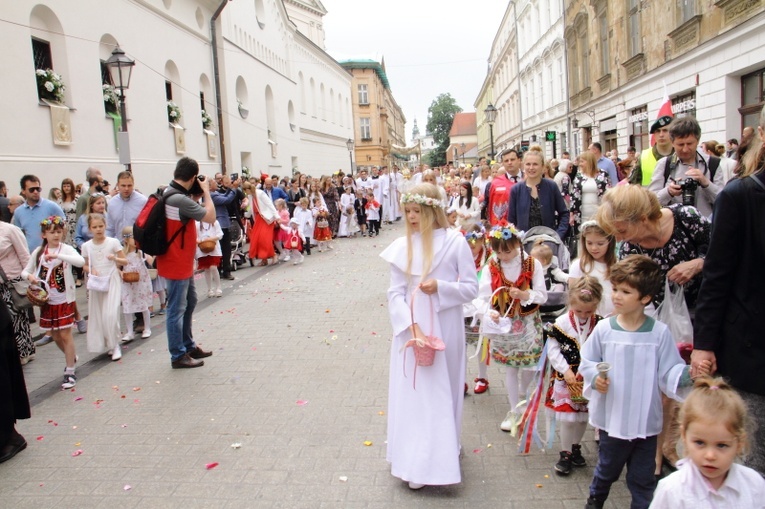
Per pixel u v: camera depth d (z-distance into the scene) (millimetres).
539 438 4117
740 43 12062
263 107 27422
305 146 36750
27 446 4715
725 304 2799
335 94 47062
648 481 3146
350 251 16344
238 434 4730
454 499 3633
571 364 3779
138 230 6230
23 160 10953
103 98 13844
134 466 4281
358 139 70125
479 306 4586
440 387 3773
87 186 12852
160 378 6227
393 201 26594
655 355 3102
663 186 4578
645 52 18172
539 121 37500
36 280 5914
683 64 15148
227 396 5590
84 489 3984
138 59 15680
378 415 4957
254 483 3941
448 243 3863
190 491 3883
